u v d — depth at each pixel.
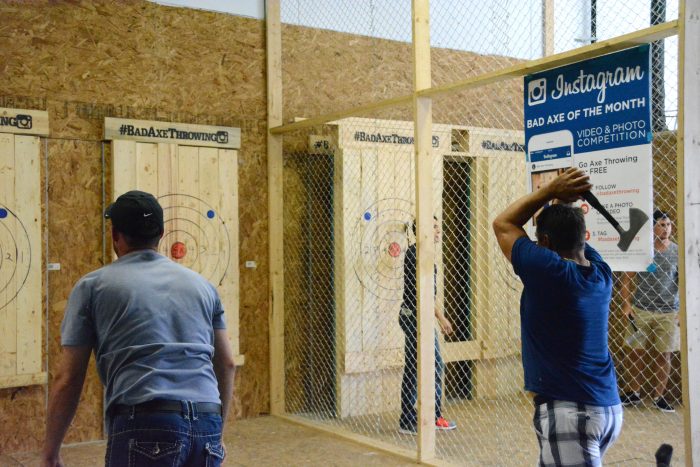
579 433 2.77
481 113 8.56
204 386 2.65
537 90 4.77
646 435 6.30
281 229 7.43
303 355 7.71
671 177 7.30
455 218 8.43
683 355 3.86
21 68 6.22
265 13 7.46
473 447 6.03
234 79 7.28
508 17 8.24
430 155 5.57
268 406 7.41
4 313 6.04
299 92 7.66
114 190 6.52
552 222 2.96
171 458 2.49
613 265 4.27
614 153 4.29
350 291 7.28
